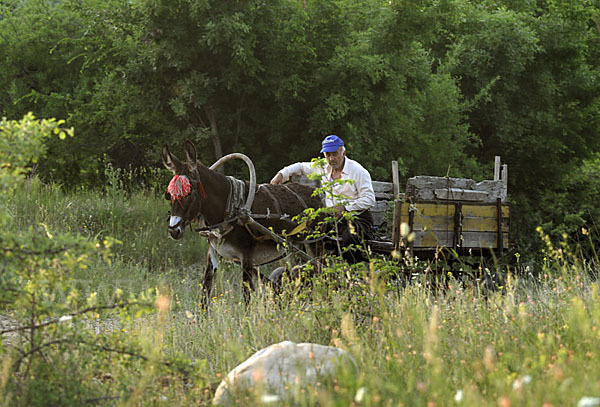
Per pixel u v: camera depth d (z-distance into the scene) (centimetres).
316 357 523
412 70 2036
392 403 439
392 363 519
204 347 750
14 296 502
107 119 2197
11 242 479
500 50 2491
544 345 533
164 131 2028
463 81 2545
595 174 3030
